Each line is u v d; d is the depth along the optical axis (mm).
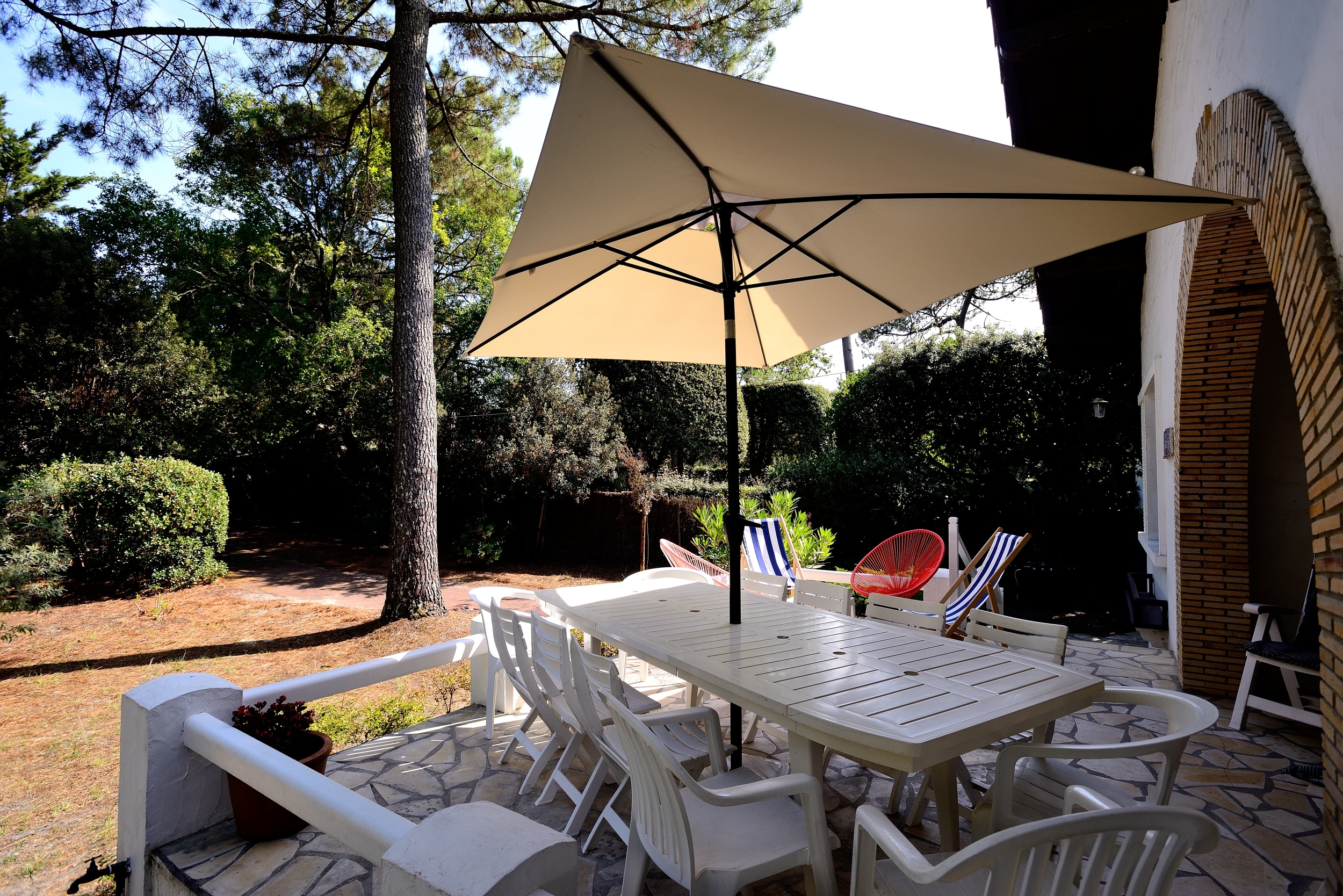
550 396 13070
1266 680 4902
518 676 3445
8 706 5910
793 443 15789
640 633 3184
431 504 8305
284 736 2883
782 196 3051
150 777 2730
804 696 2285
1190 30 4188
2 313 12414
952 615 5523
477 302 16312
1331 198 2051
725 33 9258
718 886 1919
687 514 11953
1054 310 8414
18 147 19328
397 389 8234
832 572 6730
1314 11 2164
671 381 14438
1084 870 1479
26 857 3641
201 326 18266
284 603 9453
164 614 8883
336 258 17469
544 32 9867
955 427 11594
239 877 2568
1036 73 5332
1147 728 4168
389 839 1814
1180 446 5082
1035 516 10578
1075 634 7254
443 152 11578
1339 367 2004
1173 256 5578
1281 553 5027
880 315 4023
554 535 13242
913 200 2879
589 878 2639
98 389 13164
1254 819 3102
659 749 1886
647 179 2857
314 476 15852
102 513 9875
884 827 1675
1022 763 2520
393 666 3682
